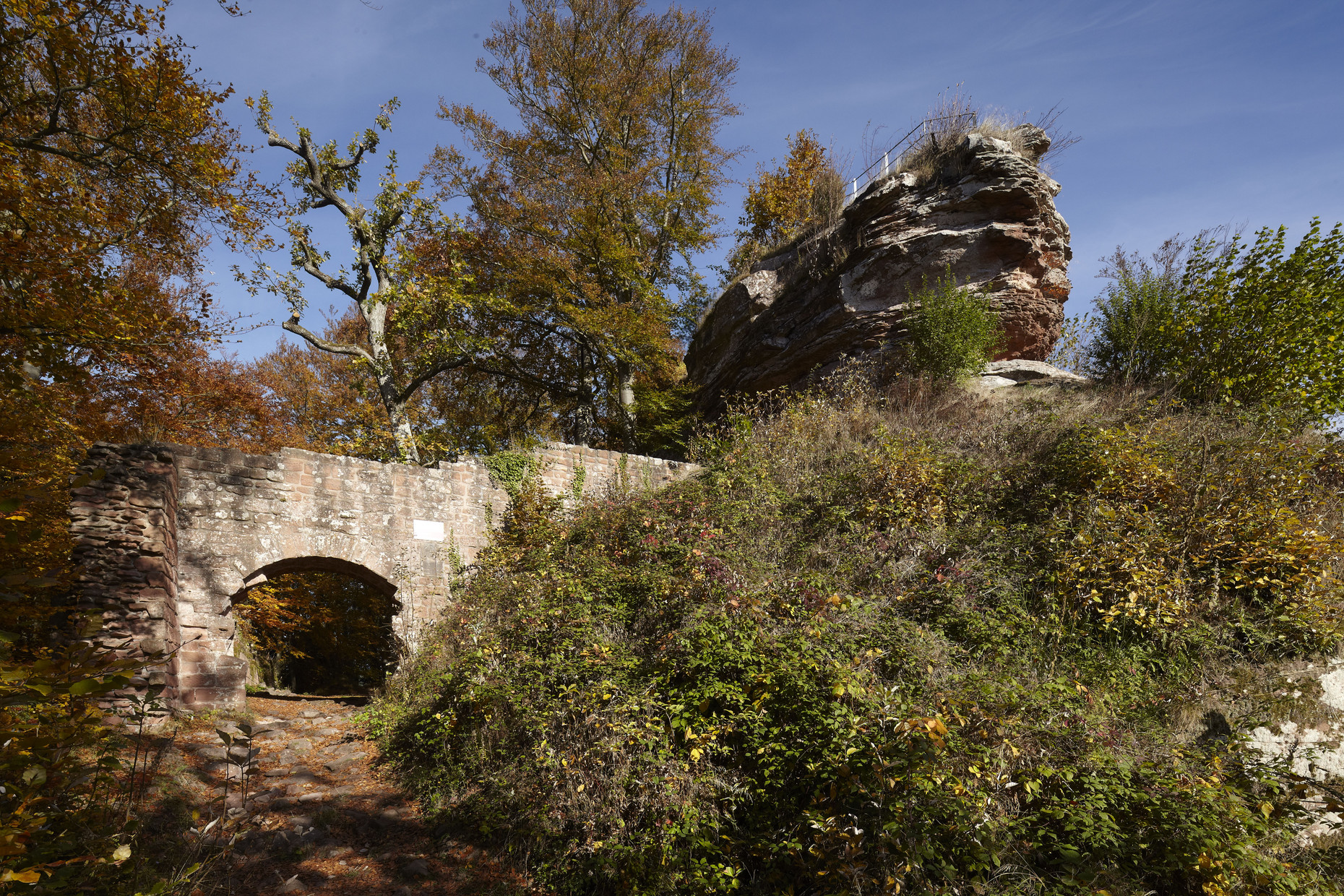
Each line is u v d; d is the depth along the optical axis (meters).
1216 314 11.15
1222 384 10.63
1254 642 6.29
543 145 21.92
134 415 15.27
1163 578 6.68
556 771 5.53
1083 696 5.30
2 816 3.03
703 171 22.95
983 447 9.88
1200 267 11.77
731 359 19.09
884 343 15.23
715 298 22.02
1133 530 7.12
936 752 4.26
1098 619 6.66
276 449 18.34
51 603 8.20
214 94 11.20
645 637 6.65
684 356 22.72
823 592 6.38
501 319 20.14
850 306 15.81
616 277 20.12
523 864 5.35
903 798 4.25
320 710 10.23
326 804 6.34
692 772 5.10
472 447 22.11
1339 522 7.33
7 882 2.59
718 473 11.11
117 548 8.60
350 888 5.08
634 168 21.36
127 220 11.76
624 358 19.39
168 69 10.45
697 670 5.76
